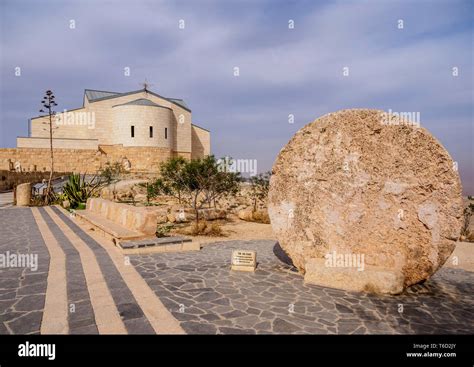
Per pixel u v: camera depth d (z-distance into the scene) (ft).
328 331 12.91
